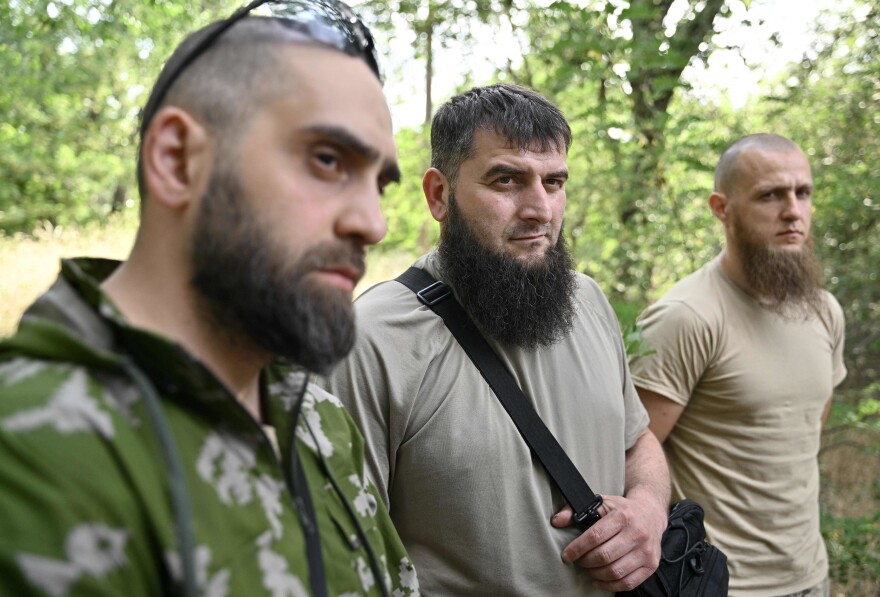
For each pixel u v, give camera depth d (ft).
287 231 2.78
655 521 5.86
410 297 5.79
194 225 2.77
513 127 5.66
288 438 3.16
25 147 31.73
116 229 37.93
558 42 13.16
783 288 8.04
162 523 2.43
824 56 18.99
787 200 8.02
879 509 14.16
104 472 2.36
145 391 2.54
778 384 7.95
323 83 2.87
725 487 7.93
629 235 15.52
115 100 33.81
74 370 2.48
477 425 5.41
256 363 3.07
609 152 15.57
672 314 7.89
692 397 8.04
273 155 2.78
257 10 3.01
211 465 2.69
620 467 6.14
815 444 8.32
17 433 2.28
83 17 23.27
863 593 11.71
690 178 16.06
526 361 5.75
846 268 19.53
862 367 20.67
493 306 5.61
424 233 27.71
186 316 2.86
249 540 2.70
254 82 2.81
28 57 25.68
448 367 5.56
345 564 3.27
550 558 5.45
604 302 6.85
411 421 5.42
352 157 2.93
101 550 2.31
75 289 2.73
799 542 8.04
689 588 6.01
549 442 5.58
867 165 18.54
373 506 3.90
